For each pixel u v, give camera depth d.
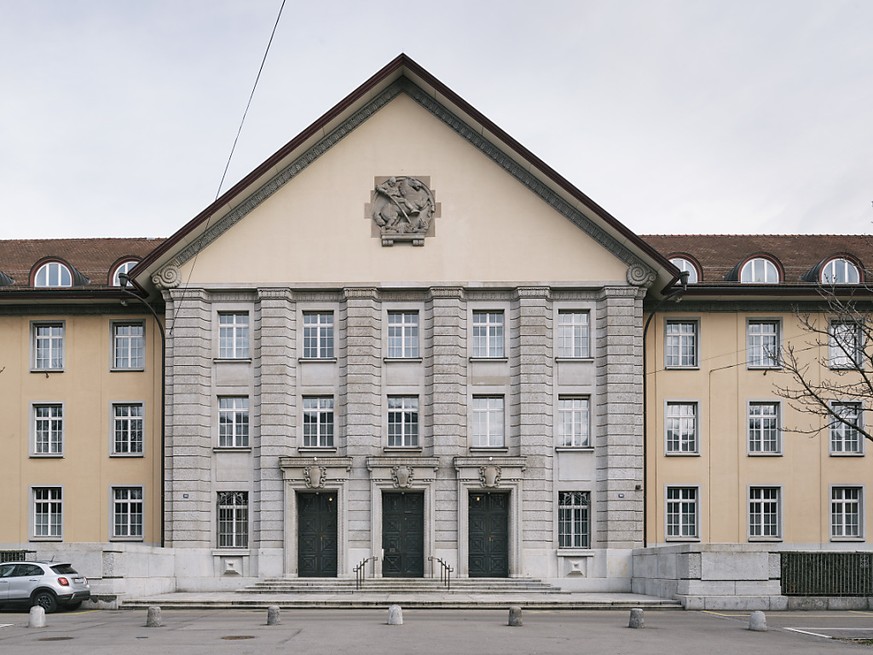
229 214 37.94
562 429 37.47
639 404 36.91
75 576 30.36
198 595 34.03
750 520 38.78
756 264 39.69
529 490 36.53
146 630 23.77
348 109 37.56
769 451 39.06
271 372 37.12
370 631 23.23
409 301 37.84
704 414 39.12
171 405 37.16
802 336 39.44
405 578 36.09
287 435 37.00
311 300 37.91
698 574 30.45
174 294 37.56
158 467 38.81
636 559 35.47
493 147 37.91
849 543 38.62
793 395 39.12
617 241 37.50
